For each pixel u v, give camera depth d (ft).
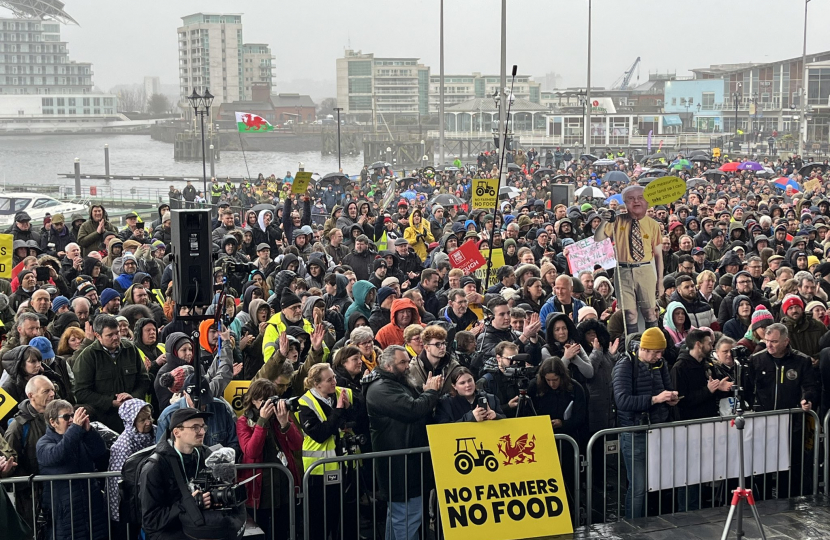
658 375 30.48
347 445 28.09
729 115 382.01
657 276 44.32
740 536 27.27
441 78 166.71
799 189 127.13
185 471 23.50
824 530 28.66
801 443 31.55
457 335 32.42
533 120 360.07
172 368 31.40
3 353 32.37
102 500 26.63
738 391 28.32
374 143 396.78
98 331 30.42
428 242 72.23
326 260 53.98
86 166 474.08
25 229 61.62
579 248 43.91
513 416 30.50
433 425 27.55
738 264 49.85
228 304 36.17
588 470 29.27
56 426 26.02
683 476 29.91
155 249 56.08
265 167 453.99
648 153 283.18
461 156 364.38
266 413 26.78
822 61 357.61
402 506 27.76
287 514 27.89
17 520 24.34
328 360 34.73
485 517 27.55
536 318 33.63
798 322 35.99
